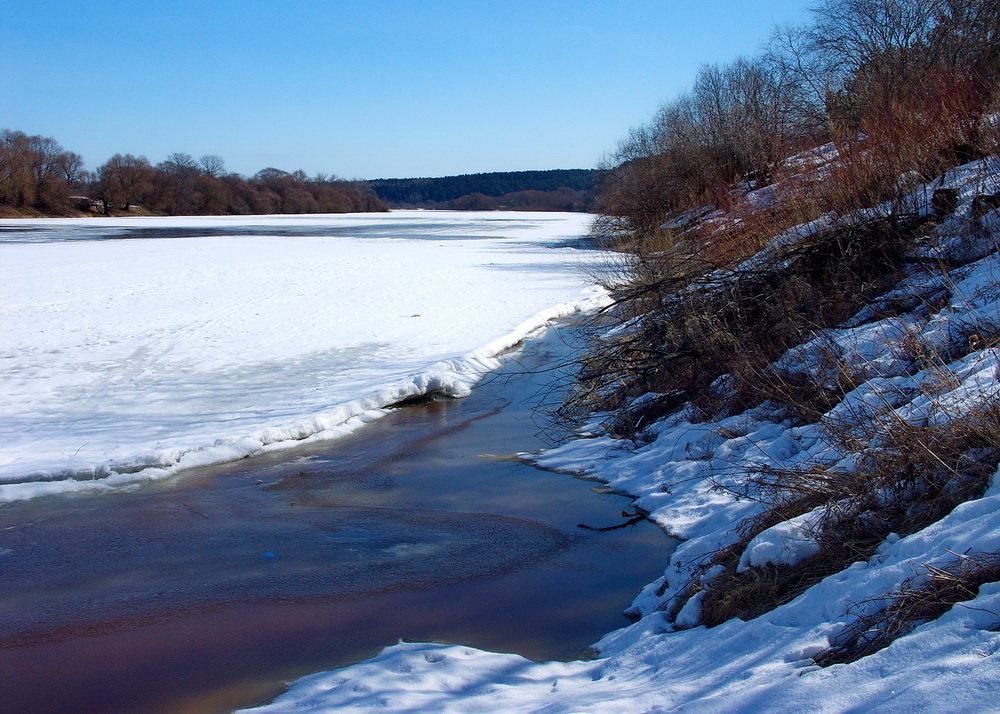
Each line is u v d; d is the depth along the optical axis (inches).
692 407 330.6
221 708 161.2
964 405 196.4
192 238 1774.1
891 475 185.6
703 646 151.9
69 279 919.7
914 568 140.9
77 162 4072.3
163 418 378.9
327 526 259.1
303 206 4904.0
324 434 364.5
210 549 242.8
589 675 158.2
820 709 111.0
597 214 1603.1
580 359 431.8
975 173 377.4
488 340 552.1
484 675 161.9
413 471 314.5
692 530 231.9
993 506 149.9
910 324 303.4
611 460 312.2
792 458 250.5
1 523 266.2
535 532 248.7
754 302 372.5
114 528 260.5
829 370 293.1
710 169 964.6
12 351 525.7
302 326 612.7
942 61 569.6
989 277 300.8
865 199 412.2
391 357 502.6
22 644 188.7
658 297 408.5
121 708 162.1
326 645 185.0
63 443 342.3
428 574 221.6
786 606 151.3
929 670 110.5
